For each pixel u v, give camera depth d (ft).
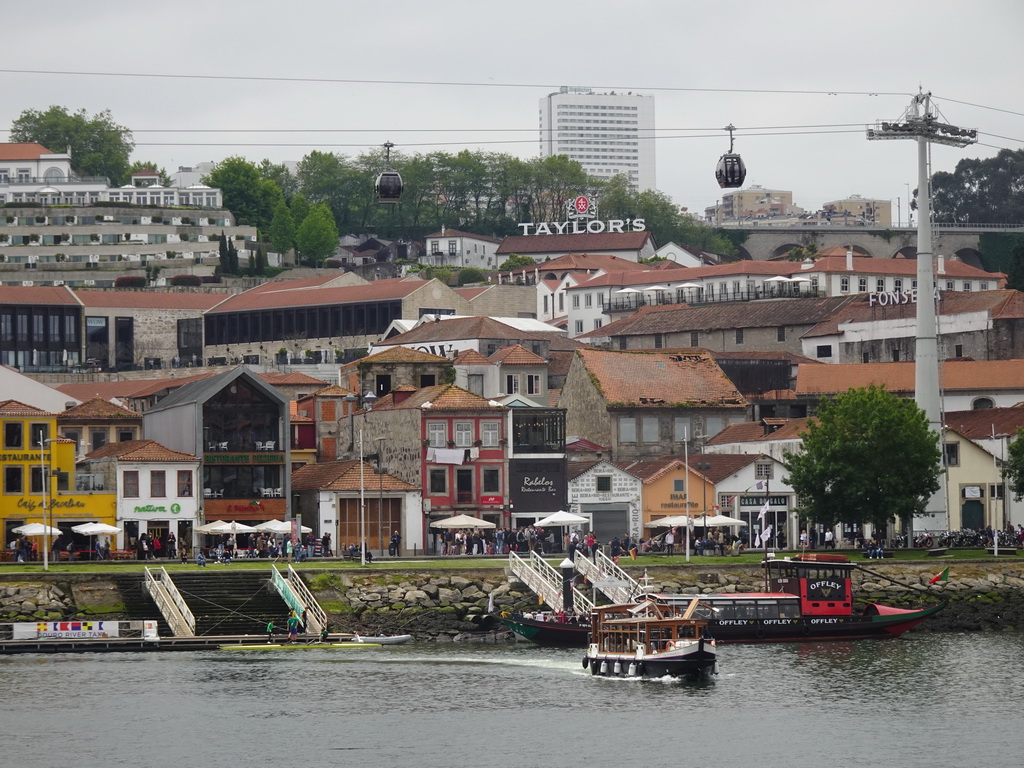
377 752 514.27
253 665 647.56
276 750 517.55
